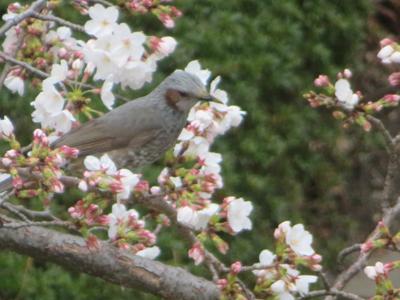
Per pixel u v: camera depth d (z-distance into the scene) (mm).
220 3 18109
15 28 10172
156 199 8648
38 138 8062
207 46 17781
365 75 20750
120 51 9453
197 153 9188
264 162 18141
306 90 18781
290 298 8555
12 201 15188
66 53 10078
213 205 8516
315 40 19031
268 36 18359
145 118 11203
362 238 20547
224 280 8586
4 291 16062
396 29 21531
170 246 16062
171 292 9133
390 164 9898
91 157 8148
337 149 19688
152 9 9875
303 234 8570
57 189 7891
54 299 16141
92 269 9086
